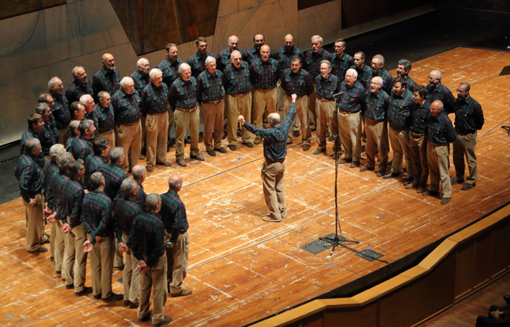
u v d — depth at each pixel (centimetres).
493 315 716
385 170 1054
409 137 989
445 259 807
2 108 1151
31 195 854
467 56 1584
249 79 1147
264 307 739
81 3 1200
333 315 724
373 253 841
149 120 1068
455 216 926
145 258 698
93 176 742
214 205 978
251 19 1488
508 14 1738
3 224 951
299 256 842
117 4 1250
